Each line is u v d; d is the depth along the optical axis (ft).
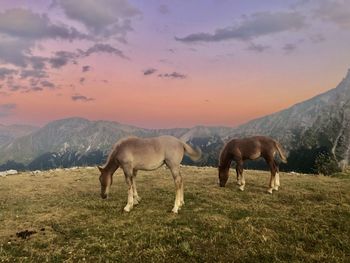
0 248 30.48
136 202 44.78
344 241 31.86
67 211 41.50
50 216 39.40
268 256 28.96
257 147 51.83
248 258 28.60
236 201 46.21
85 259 28.55
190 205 43.75
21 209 42.73
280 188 54.49
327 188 54.80
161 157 41.57
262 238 32.42
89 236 33.17
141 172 73.26
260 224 36.06
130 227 35.58
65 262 28.07
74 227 35.81
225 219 37.88
